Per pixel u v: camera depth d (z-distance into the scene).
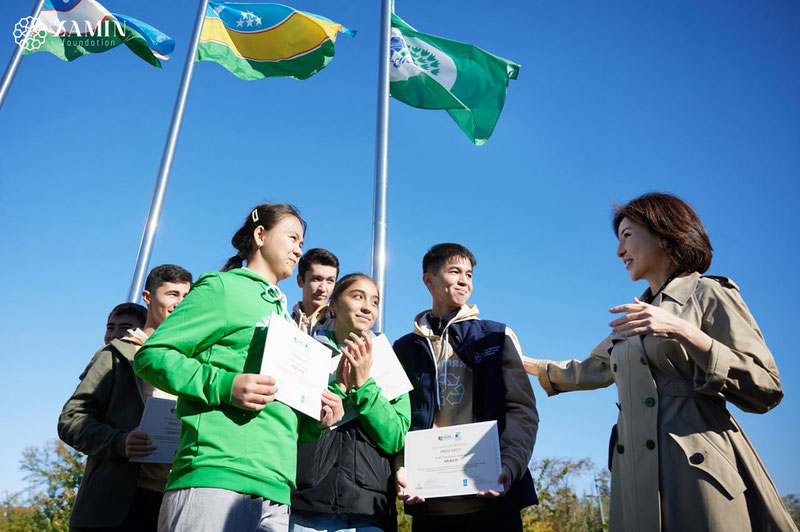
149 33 9.61
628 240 3.24
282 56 9.20
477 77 8.34
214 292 2.50
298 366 2.49
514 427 3.69
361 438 3.51
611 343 3.52
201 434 2.28
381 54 7.36
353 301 3.88
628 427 2.87
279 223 2.94
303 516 3.25
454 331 4.10
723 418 2.74
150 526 3.62
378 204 6.42
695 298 2.92
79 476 11.73
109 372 3.94
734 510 2.50
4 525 12.20
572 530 18.38
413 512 3.65
